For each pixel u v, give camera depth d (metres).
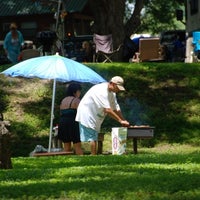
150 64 38.22
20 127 32.53
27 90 35.59
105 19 46.16
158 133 32.19
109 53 43.59
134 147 25.48
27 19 79.44
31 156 23.67
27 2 79.69
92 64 37.38
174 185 12.24
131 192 11.68
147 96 35.06
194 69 37.88
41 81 36.34
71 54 47.41
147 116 33.56
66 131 23.59
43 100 34.78
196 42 48.47
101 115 23.09
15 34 39.50
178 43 58.53
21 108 34.09
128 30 48.12
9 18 80.38
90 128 23.03
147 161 17.77
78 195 11.62
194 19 57.03
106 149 30.31
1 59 45.75
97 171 15.12
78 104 23.80
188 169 15.32
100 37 43.53
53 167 17.16
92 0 46.22
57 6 47.38
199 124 32.84
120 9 46.06
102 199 11.25
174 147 30.91
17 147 31.23
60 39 45.28
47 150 25.34
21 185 12.95
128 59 46.59
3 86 35.94
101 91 22.91
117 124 32.56
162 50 49.88
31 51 39.06
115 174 14.35
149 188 11.99
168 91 35.66
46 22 78.44
